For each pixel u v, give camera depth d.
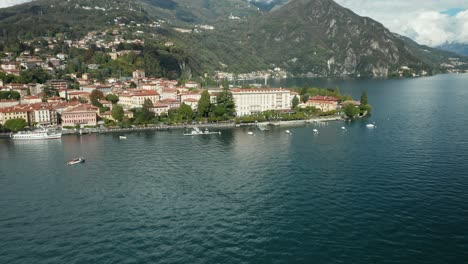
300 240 124.06
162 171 199.75
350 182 175.88
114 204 156.62
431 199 153.88
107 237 129.00
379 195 159.38
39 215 147.50
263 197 160.50
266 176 188.00
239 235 128.12
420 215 139.88
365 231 129.12
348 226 132.75
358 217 139.38
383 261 111.94
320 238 125.12
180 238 127.06
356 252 116.75
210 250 119.12
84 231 133.75
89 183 182.88
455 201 151.38
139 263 113.06
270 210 147.25
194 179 185.50
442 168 193.00
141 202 157.88
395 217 138.75
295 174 189.88
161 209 150.50
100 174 196.62
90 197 164.75
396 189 165.50
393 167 197.00
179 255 116.75
